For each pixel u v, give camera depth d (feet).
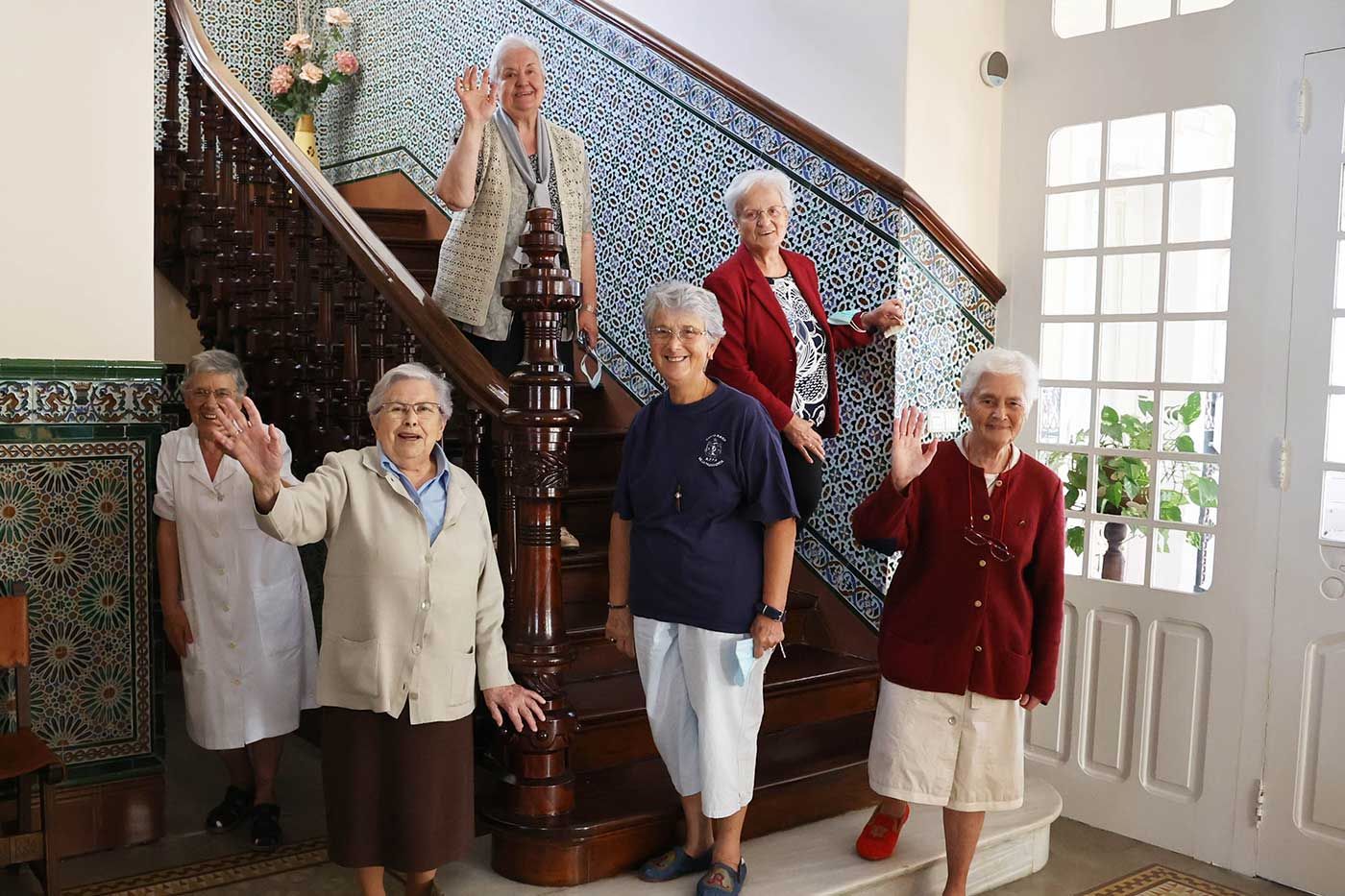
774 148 13.89
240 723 11.00
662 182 15.48
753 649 9.14
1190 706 12.12
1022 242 13.55
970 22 13.23
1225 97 11.81
